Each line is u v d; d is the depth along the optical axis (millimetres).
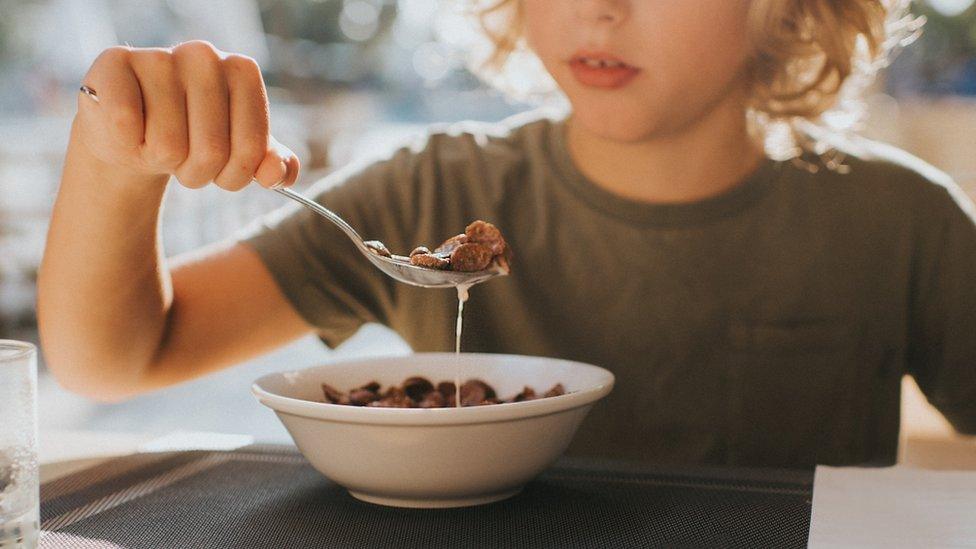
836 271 845
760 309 842
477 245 614
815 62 868
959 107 3014
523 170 895
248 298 805
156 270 699
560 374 649
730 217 840
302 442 572
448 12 1023
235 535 535
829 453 846
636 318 845
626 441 847
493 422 541
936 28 3676
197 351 770
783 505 572
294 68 5527
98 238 653
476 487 561
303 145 3787
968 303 853
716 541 527
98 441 705
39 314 714
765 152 877
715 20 745
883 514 554
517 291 860
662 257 841
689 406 844
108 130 563
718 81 774
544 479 619
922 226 860
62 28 3869
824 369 843
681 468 643
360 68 6109
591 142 856
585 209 858
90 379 729
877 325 853
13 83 4434
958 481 603
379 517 558
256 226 852
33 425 501
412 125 5246
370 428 540
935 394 882
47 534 536
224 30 4023
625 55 733
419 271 607
